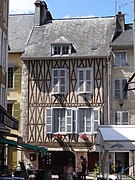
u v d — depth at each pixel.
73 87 28.12
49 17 32.81
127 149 10.86
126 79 27.97
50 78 28.34
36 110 28.16
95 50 28.52
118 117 27.61
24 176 12.76
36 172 16.70
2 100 19.31
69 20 31.89
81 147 27.48
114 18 31.53
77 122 27.72
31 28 31.80
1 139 13.78
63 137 27.75
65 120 27.91
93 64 28.11
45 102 28.19
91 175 26.00
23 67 28.67
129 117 27.45
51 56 28.34
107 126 12.12
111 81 27.92
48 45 29.50
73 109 27.84
